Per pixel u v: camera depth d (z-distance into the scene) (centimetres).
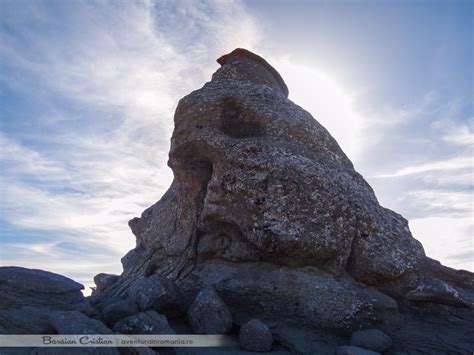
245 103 1602
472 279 1470
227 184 1391
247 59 2008
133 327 973
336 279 1284
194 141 1543
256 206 1307
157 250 1636
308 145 1546
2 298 998
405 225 1517
